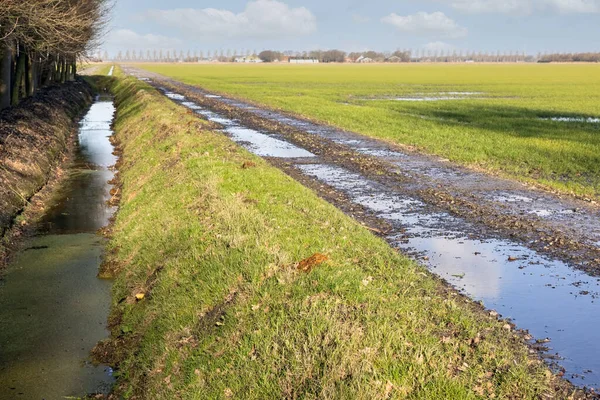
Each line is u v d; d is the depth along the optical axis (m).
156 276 10.11
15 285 11.06
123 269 11.52
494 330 7.71
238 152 19.16
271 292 7.77
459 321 7.48
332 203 15.11
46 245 13.41
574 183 18.17
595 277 10.16
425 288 8.78
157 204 13.70
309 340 6.46
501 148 24.72
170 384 7.08
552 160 22.19
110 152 26.33
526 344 7.57
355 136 28.80
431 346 6.42
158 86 71.00
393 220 13.61
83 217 15.77
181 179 14.95
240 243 9.61
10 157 17.66
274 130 30.69
